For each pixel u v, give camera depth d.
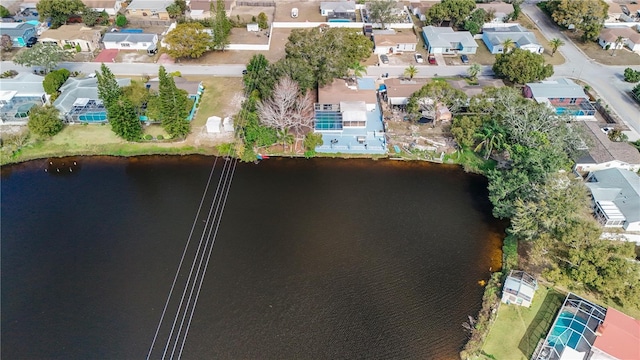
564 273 62.84
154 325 61.56
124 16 130.25
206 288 66.12
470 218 77.50
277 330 61.16
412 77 107.62
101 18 131.25
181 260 70.06
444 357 58.28
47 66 105.31
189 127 93.31
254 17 132.75
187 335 60.47
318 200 80.62
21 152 88.38
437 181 84.50
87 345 59.34
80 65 113.06
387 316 62.84
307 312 63.25
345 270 68.81
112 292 65.44
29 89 99.06
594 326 58.44
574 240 62.72
